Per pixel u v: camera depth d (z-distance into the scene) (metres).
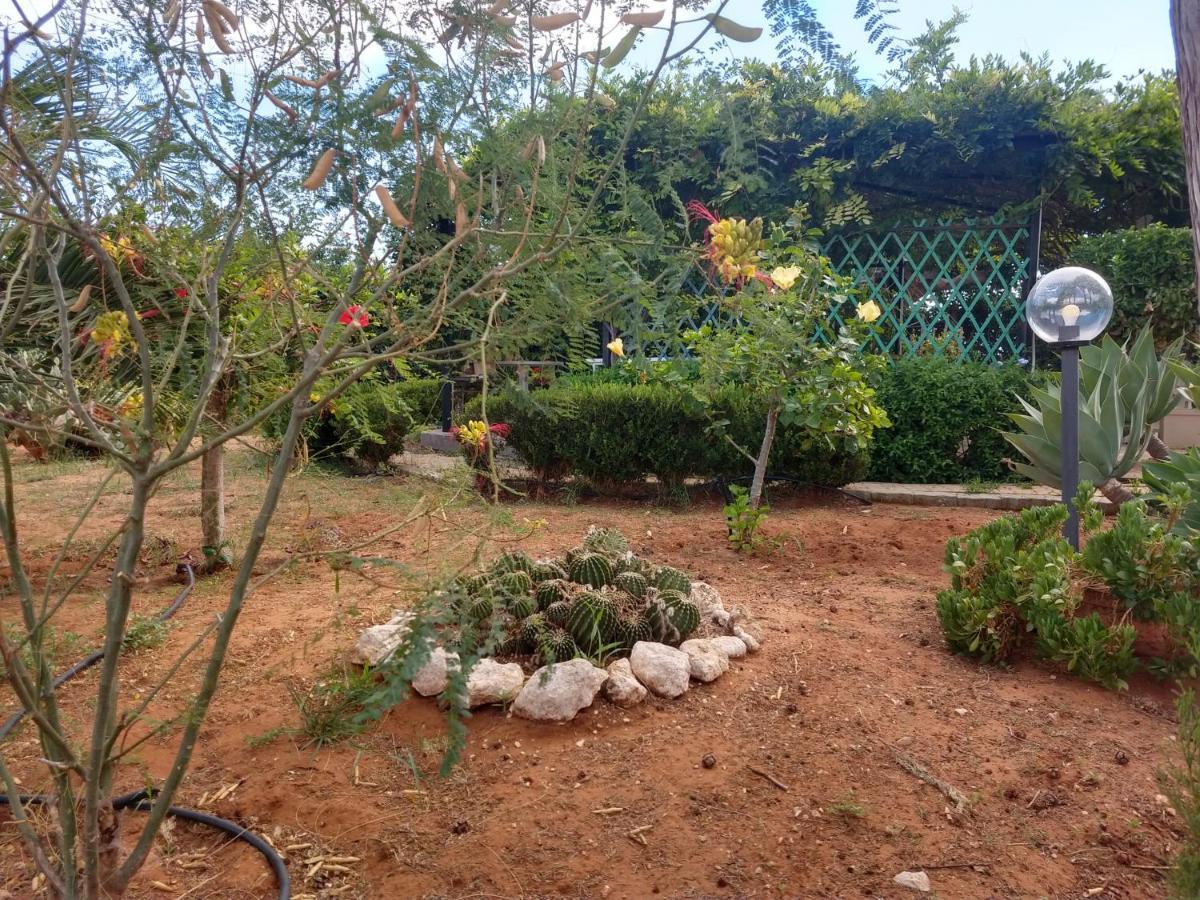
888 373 8.54
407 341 1.56
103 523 6.42
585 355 1.96
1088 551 3.67
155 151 1.62
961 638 3.68
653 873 2.28
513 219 1.68
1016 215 9.49
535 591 3.53
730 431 7.30
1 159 1.62
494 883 2.24
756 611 4.22
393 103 1.60
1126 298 9.83
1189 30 4.37
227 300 2.45
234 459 8.26
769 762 2.79
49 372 2.61
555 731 2.93
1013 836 2.46
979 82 8.88
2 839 2.36
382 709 1.25
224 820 2.42
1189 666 3.38
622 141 1.54
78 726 2.95
